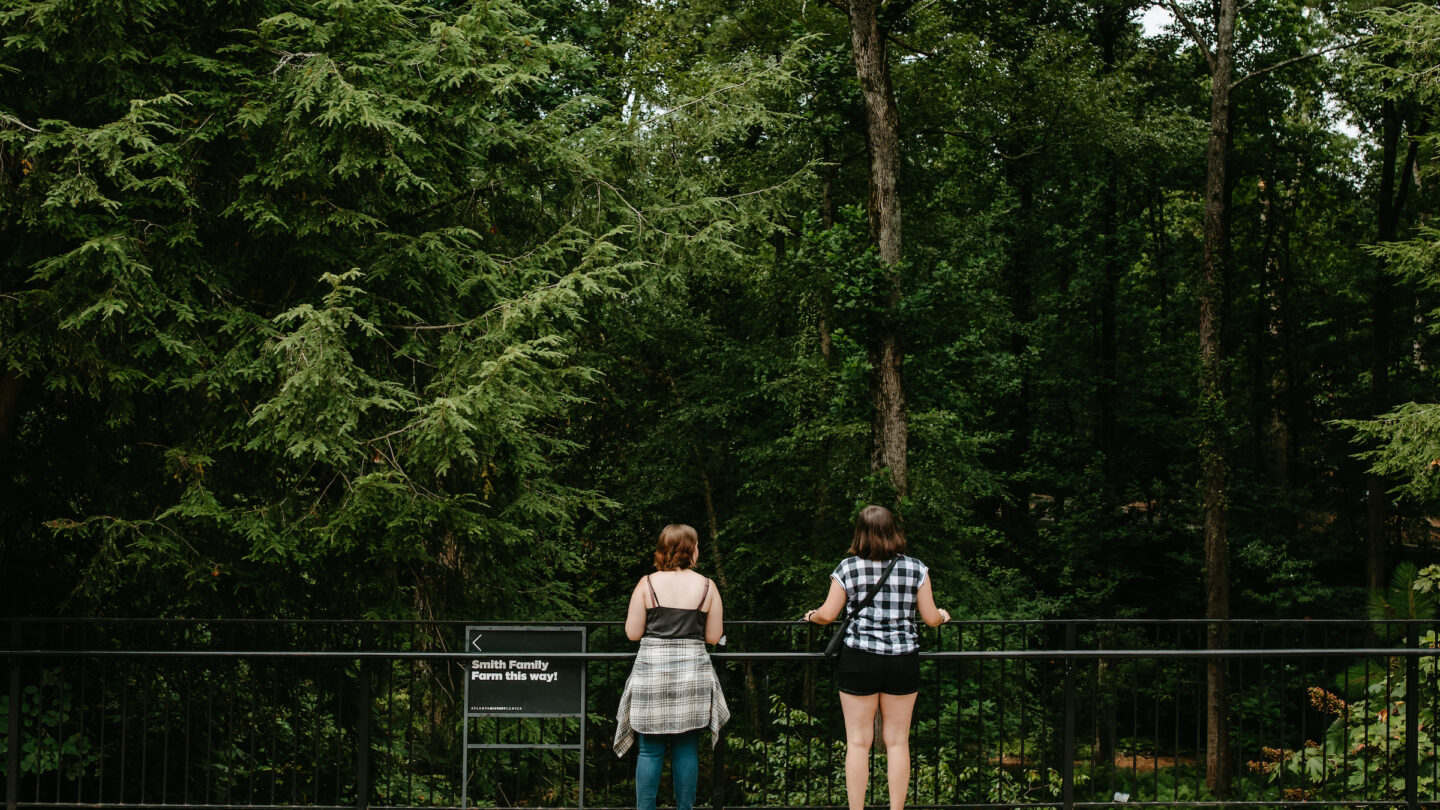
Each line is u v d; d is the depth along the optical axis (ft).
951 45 58.34
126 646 19.42
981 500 74.69
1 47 21.35
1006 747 46.50
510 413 22.44
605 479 62.69
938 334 53.31
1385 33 40.22
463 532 23.70
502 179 29.60
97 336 21.52
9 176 20.92
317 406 21.31
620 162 34.22
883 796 25.00
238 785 27.43
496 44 25.64
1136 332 78.23
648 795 16.98
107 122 22.79
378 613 25.84
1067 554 73.77
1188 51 80.48
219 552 24.12
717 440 61.67
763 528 59.26
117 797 24.76
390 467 23.53
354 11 23.91
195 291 23.97
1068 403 77.30
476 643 18.58
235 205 22.75
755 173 53.98
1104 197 70.74
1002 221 62.95
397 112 23.09
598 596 63.57
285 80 23.09
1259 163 82.23
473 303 28.30
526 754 29.96
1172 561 80.94
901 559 17.10
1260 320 92.12
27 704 22.44
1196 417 67.82
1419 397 83.51
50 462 25.75
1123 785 49.98
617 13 58.90
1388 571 86.28
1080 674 64.13
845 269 43.93
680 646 17.02
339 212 23.57
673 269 33.45
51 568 26.63
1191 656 19.07
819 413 53.42
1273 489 83.76
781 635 51.90
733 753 31.86
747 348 57.98
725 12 58.29
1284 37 77.71
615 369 57.26
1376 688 25.66
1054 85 60.49
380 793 29.04
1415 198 83.92
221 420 23.66
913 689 16.99
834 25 55.83
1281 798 19.79
